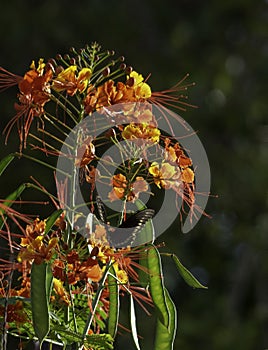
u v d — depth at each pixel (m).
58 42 14.74
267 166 15.57
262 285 15.34
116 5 15.23
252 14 16.34
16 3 14.68
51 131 12.35
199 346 14.61
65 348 4.64
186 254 14.92
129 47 15.09
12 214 4.67
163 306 4.68
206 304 15.02
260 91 15.96
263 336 14.81
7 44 14.54
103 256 4.61
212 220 15.14
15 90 13.77
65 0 14.95
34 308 4.25
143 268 4.77
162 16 15.85
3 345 4.60
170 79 15.31
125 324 12.20
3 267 4.86
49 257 4.41
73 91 4.67
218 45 16.05
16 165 12.88
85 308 4.82
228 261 15.41
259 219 15.38
